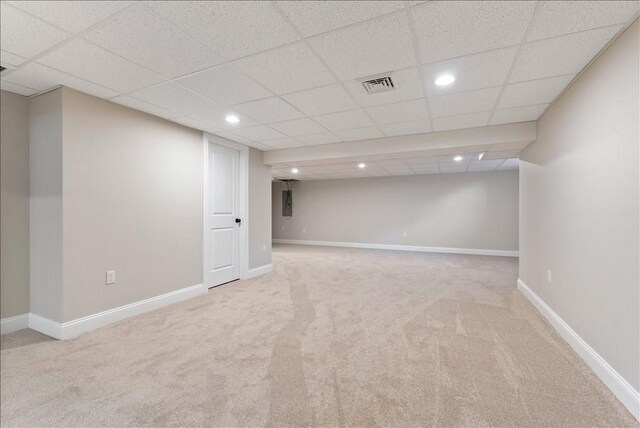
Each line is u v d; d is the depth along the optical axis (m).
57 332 2.43
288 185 9.37
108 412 1.54
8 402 1.62
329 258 6.56
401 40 1.76
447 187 7.48
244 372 1.92
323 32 1.68
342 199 8.67
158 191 3.19
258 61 2.01
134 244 2.95
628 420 1.49
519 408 1.58
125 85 2.38
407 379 1.85
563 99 2.50
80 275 2.53
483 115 3.09
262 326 2.69
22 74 2.19
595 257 1.95
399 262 6.03
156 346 2.29
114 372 1.92
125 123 2.86
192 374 1.90
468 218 7.29
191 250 3.59
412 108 2.90
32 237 2.62
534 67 2.07
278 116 3.15
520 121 3.29
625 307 1.63
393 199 8.04
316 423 1.47
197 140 3.67
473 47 1.83
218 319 2.85
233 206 4.39
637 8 1.46
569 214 2.36
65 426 1.45
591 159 2.01
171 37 1.73
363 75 2.21
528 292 3.49
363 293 3.75
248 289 3.94
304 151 4.62
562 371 1.94
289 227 9.44
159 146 3.20
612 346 1.75
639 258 1.51
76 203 2.50
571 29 1.64
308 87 2.42
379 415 1.53
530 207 3.47
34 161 2.59
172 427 1.44
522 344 2.32
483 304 3.30
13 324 2.57
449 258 6.53
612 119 1.76
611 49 1.78
